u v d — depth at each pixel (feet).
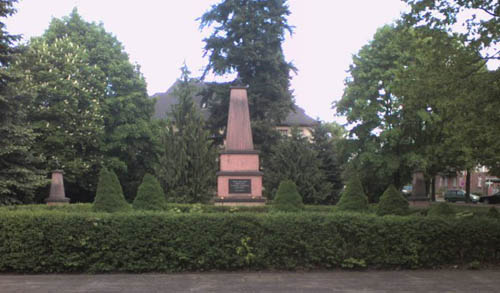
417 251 28.37
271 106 95.35
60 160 80.53
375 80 85.20
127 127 95.86
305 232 27.66
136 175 103.71
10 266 26.43
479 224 29.58
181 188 59.47
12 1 56.18
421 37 34.88
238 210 46.91
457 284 24.14
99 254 26.58
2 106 57.31
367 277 25.80
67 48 88.99
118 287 23.11
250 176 53.36
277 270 27.50
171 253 26.73
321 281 24.66
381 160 83.61
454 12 33.35
